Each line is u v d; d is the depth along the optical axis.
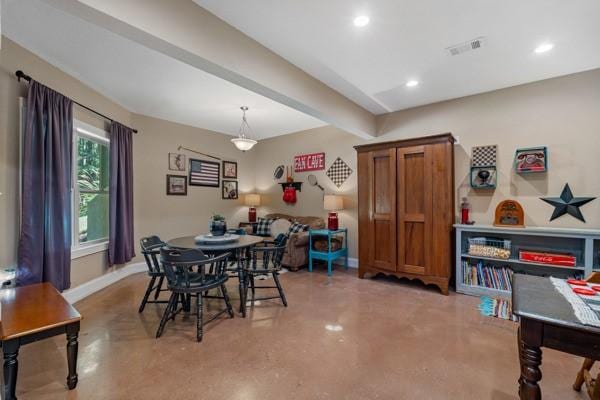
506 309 2.82
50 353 2.05
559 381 1.75
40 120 2.54
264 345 2.17
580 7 1.95
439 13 2.02
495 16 2.06
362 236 3.99
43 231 2.54
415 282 3.85
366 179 3.93
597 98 2.90
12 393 1.43
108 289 3.51
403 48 2.49
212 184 5.47
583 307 1.19
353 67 2.84
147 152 4.49
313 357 2.01
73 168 3.18
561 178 3.07
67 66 2.85
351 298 3.22
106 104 3.68
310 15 2.04
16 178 2.44
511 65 2.81
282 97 2.70
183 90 3.47
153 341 2.23
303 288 3.60
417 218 3.50
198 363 1.94
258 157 6.28
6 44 2.35
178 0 1.80
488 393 1.64
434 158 3.39
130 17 1.55
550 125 3.12
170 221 4.79
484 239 3.29
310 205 5.37
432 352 2.07
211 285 2.42
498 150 3.42
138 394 1.63
